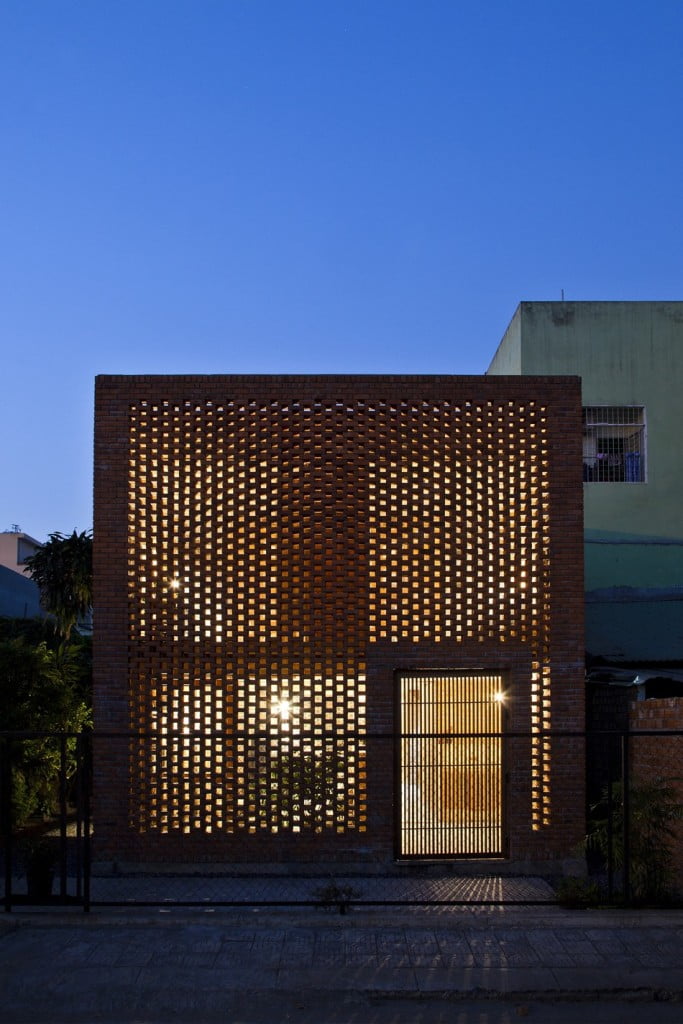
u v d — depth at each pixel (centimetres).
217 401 1131
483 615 1123
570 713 1108
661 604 1538
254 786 1090
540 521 1134
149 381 1130
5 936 779
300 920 816
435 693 1119
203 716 1097
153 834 1078
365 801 1090
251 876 1061
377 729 1101
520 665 1116
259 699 1104
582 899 864
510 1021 615
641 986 663
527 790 1096
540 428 1147
